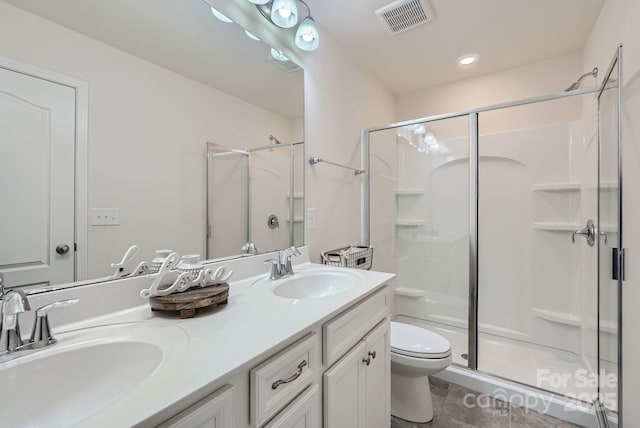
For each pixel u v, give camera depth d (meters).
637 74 1.14
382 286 1.30
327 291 1.42
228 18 1.30
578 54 2.13
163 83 1.07
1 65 0.71
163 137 1.07
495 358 2.07
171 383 0.53
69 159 0.83
